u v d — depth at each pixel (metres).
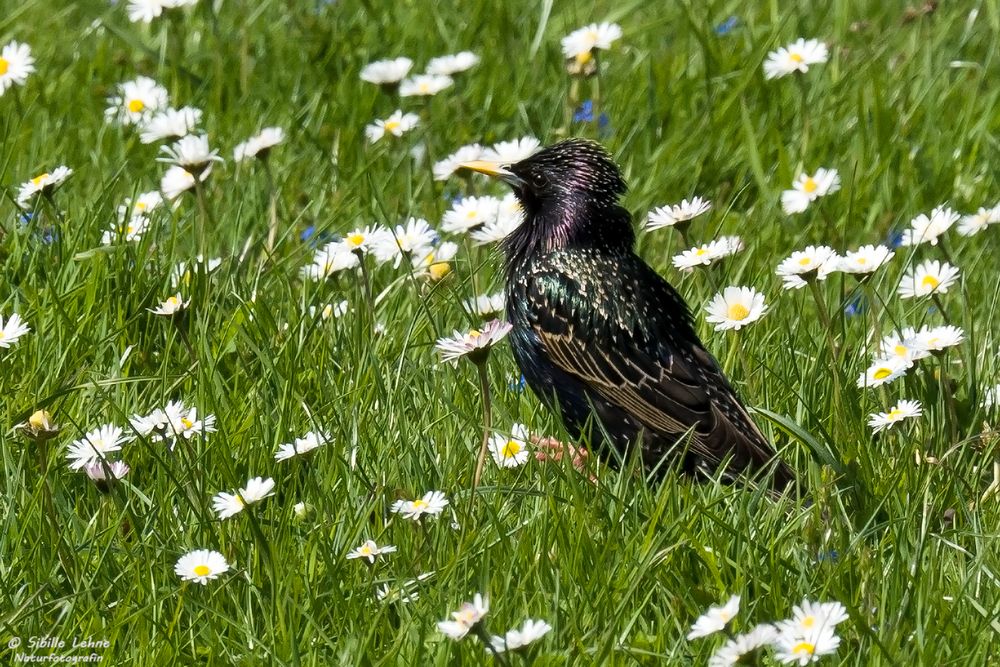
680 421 9.96
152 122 12.59
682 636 7.23
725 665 6.54
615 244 10.81
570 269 10.55
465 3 17.39
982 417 9.74
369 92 15.27
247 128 14.44
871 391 9.96
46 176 11.30
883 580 7.61
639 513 8.40
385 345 10.44
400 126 13.34
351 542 8.01
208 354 9.74
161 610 7.55
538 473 8.85
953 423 9.41
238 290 11.03
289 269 12.03
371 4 17.02
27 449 8.75
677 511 8.48
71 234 11.29
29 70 13.48
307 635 7.32
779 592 7.56
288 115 14.63
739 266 12.27
